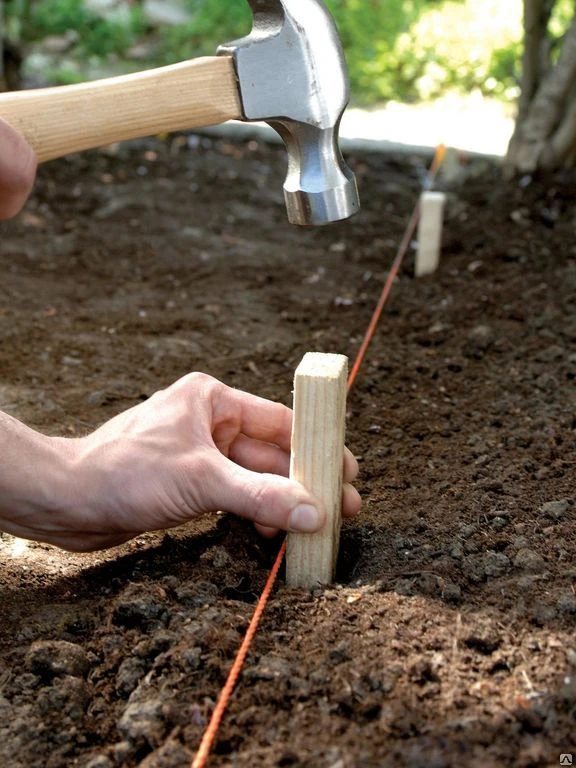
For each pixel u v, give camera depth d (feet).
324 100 5.06
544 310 8.91
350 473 5.40
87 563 5.51
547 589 4.73
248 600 4.94
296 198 5.22
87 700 4.34
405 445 6.81
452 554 5.16
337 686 4.14
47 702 4.28
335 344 8.73
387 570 5.09
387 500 5.97
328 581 4.99
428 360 8.22
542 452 6.36
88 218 12.23
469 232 11.09
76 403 7.59
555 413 6.98
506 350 8.27
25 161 4.33
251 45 4.94
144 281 10.40
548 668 4.19
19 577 5.38
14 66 15.62
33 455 4.91
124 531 5.07
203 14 25.03
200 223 12.17
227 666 4.30
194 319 9.35
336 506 4.93
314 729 3.95
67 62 22.27
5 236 11.49
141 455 4.94
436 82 20.72
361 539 5.47
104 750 4.10
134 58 23.25
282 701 4.11
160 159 14.47
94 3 25.22
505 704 4.00
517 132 12.71
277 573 5.15
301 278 10.57
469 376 7.88
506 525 5.44
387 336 8.89
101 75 21.72
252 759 3.83
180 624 4.60
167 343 8.80
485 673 4.20
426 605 4.66
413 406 7.41
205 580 5.01
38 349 8.57
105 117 4.79
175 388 5.34
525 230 10.98
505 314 8.94
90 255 11.03
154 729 4.06
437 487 6.03
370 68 21.22
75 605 5.06
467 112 19.10
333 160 5.20
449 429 6.98
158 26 25.05
